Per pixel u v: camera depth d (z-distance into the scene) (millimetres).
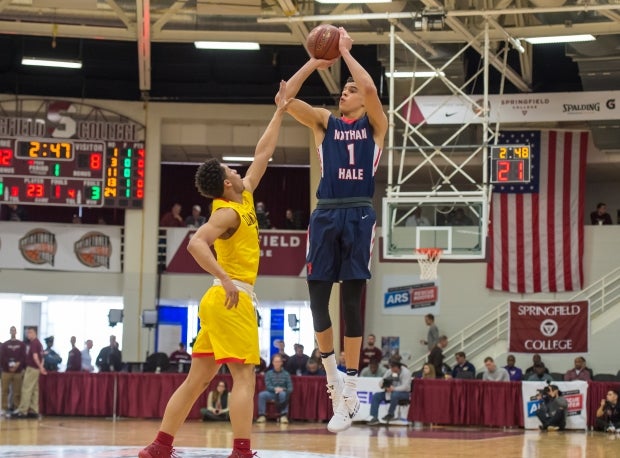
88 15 24953
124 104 28938
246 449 7621
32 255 28469
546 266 28062
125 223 28766
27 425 20719
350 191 7285
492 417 22562
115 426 20500
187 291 28828
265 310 29969
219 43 25281
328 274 7301
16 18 24734
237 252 7805
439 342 26281
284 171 34094
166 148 30391
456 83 26516
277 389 22828
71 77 29422
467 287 28203
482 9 23266
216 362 8023
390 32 24234
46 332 29500
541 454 14883
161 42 28391
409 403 22875
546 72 29953
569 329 25781
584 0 22391
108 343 29734
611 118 25781
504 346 27141
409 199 24062
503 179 23766
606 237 28016
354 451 14906
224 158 31516
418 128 27469
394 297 28469
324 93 30047
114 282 28734
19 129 28109
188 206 33781
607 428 21547
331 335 7406
